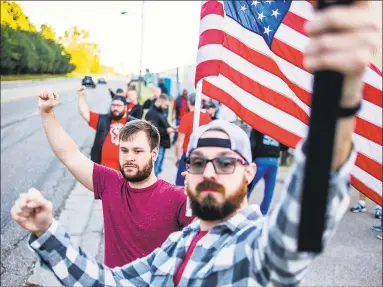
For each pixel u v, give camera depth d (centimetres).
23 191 773
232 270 143
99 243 523
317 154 85
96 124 518
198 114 304
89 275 164
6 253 505
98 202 711
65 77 7350
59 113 2111
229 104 333
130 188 267
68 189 793
